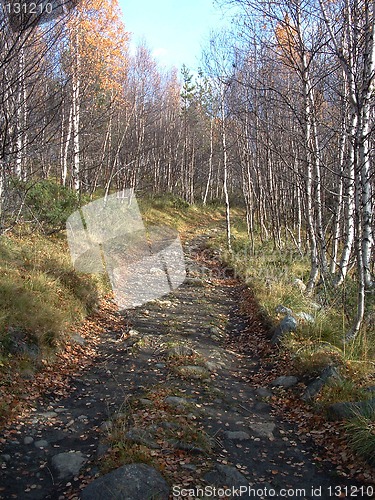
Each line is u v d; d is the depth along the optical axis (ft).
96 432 13.43
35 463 11.90
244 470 11.64
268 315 24.20
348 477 11.28
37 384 16.39
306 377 16.87
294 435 13.62
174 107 119.75
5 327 17.71
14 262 24.90
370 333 19.97
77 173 44.96
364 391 14.62
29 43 15.90
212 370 18.60
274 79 38.96
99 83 44.01
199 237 60.70
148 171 94.63
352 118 23.22
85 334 22.02
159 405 14.62
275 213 50.62
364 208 19.25
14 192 27.99
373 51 20.33
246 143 50.08
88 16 43.21
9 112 17.99
